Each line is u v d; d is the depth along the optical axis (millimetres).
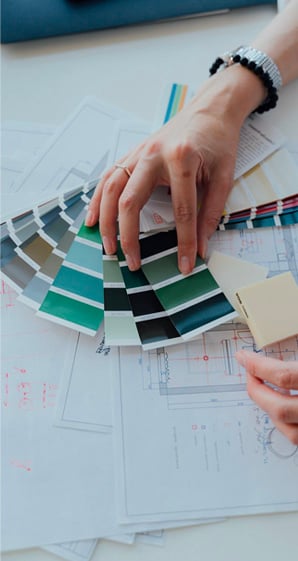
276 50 605
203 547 465
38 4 676
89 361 524
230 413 502
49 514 476
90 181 602
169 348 524
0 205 597
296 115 630
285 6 660
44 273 551
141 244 557
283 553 460
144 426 499
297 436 473
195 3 673
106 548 469
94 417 504
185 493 477
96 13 676
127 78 666
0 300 553
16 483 486
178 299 532
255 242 570
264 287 525
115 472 485
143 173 533
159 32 680
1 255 559
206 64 667
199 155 539
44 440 499
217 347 524
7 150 628
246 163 597
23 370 524
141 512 473
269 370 484
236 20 677
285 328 513
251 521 472
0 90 665
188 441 493
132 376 516
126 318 531
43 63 677
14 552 470
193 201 529
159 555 464
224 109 583
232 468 483
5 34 676
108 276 546
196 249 544
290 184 588
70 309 537
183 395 509
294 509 471
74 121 643
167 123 586
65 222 575
